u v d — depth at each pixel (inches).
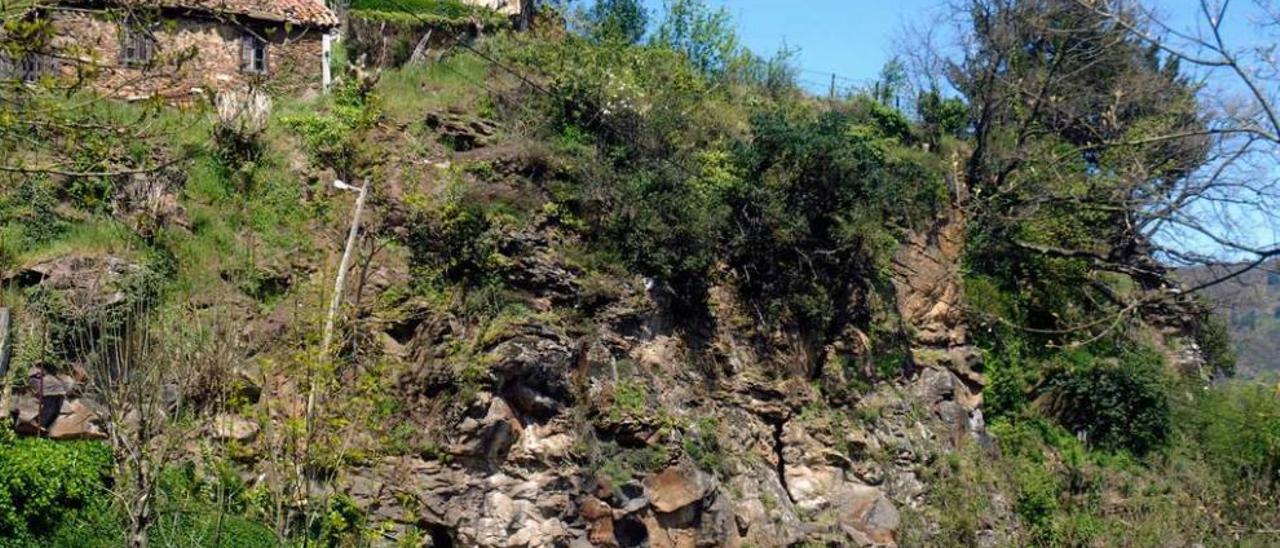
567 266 907.4
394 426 785.6
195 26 993.5
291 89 1032.2
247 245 864.3
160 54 476.4
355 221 796.6
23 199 796.0
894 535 930.7
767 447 938.7
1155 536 1007.6
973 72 1246.3
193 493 653.9
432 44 1227.2
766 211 1018.7
